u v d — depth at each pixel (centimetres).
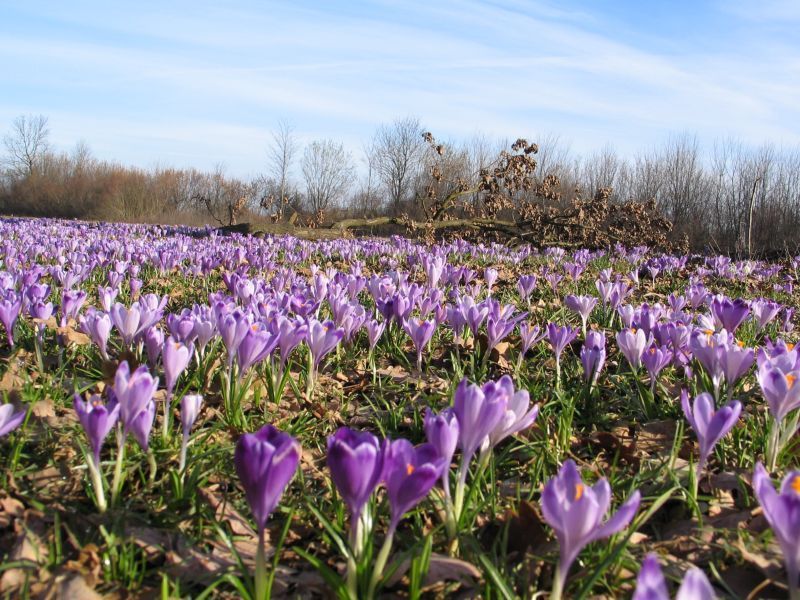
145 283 828
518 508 235
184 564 217
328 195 5784
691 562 228
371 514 231
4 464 274
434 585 208
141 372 238
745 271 1166
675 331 409
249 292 528
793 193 2744
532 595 196
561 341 379
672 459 279
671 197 3356
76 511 239
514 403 232
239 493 267
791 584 156
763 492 158
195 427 326
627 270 1284
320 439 335
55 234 1482
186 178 6594
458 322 427
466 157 4472
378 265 1206
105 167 6944
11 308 400
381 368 461
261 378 377
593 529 159
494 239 2086
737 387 377
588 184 3903
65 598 191
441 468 180
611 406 385
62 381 376
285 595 206
